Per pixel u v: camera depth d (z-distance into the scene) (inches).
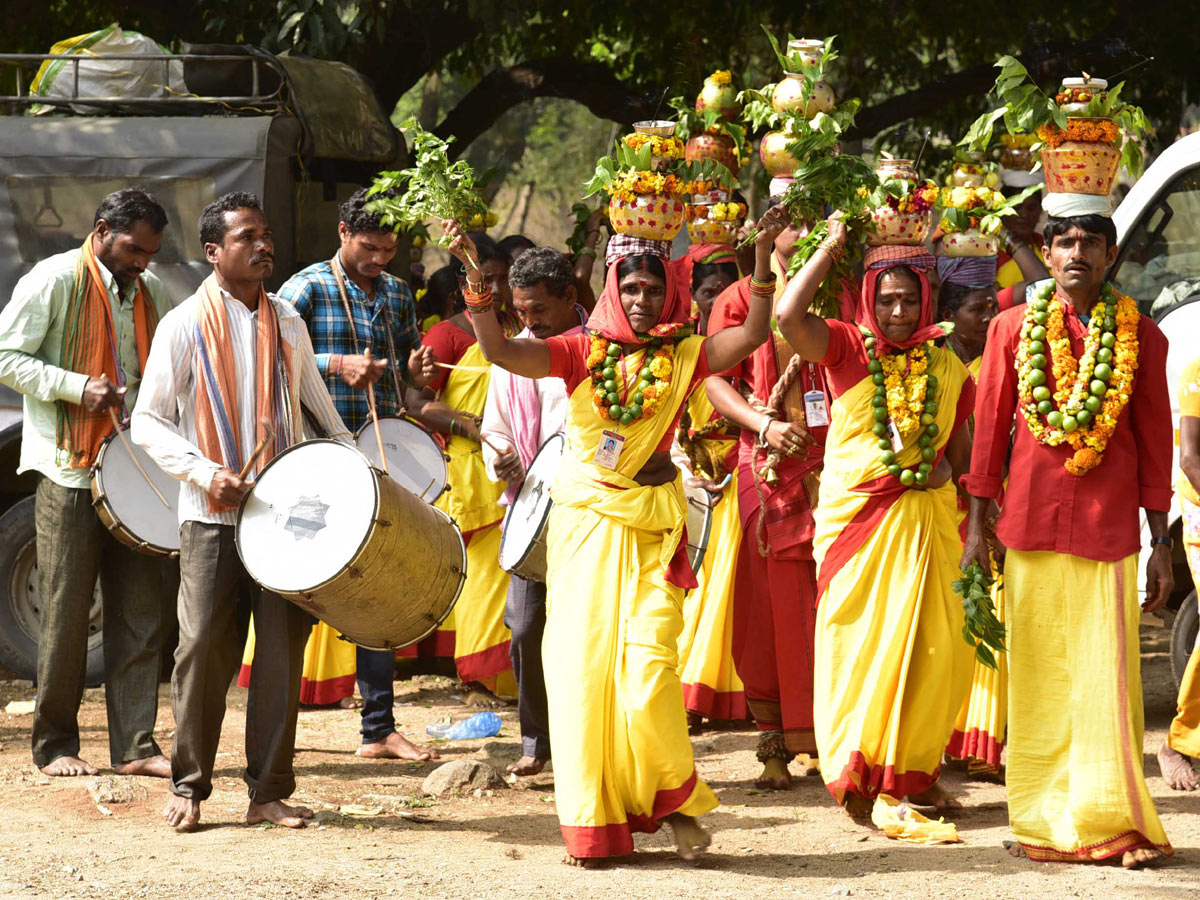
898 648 324.5
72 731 382.3
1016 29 827.4
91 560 370.6
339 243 532.1
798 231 359.3
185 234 484.1
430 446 396.2
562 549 302.5
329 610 308.2
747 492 371.6
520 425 376.8
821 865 299.7
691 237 433.1
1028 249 489.1
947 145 904.3
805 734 363.9
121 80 527.5
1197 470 351.6
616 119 827.4
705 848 303.9
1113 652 296.2
